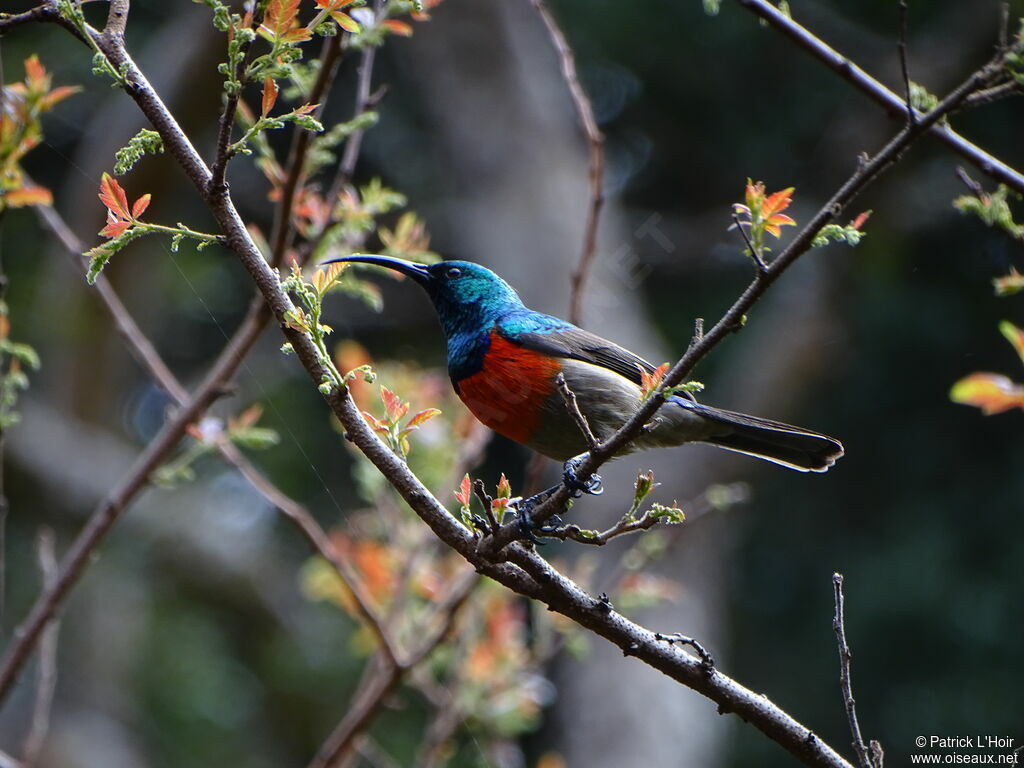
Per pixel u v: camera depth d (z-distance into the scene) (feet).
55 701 48.03
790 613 55.57
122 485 20.98
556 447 22.13
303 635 52.75
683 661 15.23
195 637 52.26
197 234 13.70
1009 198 43.47
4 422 19.56
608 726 48.60
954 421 54.24
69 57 50.19
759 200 12.89
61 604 20.16
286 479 53.47
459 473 25.43
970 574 52.39
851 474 55.52
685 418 22.54
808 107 57.21
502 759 26.08
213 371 22.34
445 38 58.90
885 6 55.47
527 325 21.85
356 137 22.17
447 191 59.47
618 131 59.57
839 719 53.06
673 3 55.16
